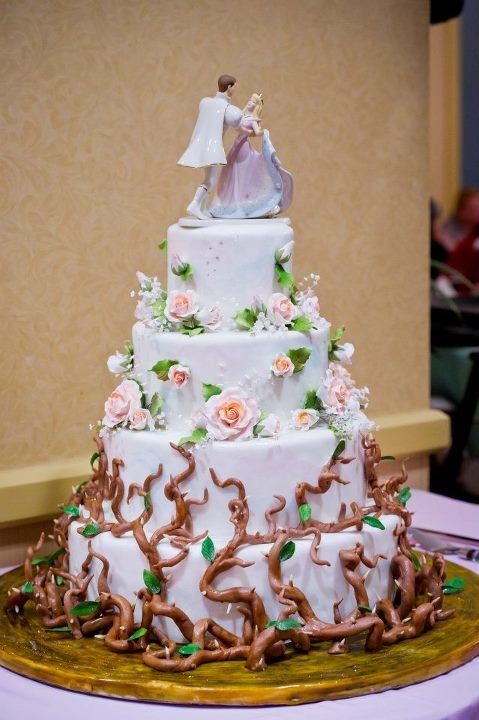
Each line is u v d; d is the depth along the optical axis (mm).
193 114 2430
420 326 2904
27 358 2285
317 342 1882
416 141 2816
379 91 2729
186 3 2396
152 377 1863
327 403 1857
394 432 2818
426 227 2873
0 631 1856
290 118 2586
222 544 1767
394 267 2824
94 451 2396
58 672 1657
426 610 1817
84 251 2324
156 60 2367
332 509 1843
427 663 1677
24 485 2244
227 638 1740
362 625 1734
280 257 1869
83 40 2270
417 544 2359
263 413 1812
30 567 1994
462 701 1604
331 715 1557
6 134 2199
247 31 2492
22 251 2250
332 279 2719
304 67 2592
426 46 2803
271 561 1731
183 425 1831
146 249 2406
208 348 1793
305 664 1695
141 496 1809
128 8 2318
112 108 2322
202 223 1871
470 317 3377
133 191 2369
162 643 1757
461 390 3305
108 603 1801
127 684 1610
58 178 2271
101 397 2389
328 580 1794
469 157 5277
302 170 2623
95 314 2357
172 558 1738
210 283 1854
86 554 1860
